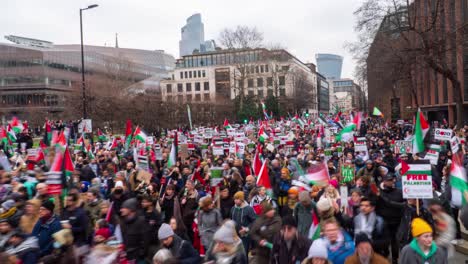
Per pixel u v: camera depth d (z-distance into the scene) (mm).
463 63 38969
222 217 7852
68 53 88312
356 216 6910
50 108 63281
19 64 82562
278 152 17406
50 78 83312
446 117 50438
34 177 11328
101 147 21938
